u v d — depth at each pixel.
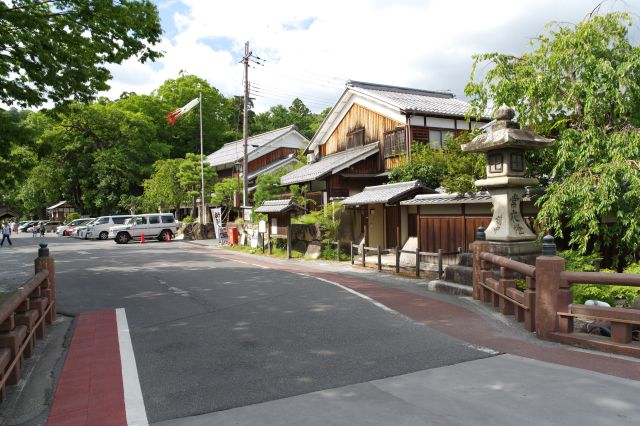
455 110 20.95
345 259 16.11
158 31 9.62
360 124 22.84
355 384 4.24
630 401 3.66
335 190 21.09
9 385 4.59
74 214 48.97
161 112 43.78
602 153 8.19
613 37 8.56
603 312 5.03
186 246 25.19
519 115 9.22
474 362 4.82
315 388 4.17
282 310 7.66
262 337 5.99
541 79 8.60
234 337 6.04
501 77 9.53
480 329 6.23
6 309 4.34
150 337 6.20
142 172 38.81
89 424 3.63
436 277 11.58
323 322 6.76
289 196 24.22
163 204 35.16
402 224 16.88
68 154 39.75
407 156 19.22
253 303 8.30
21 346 4.95
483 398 3.82
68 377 4.78
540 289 5.59
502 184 8.20
